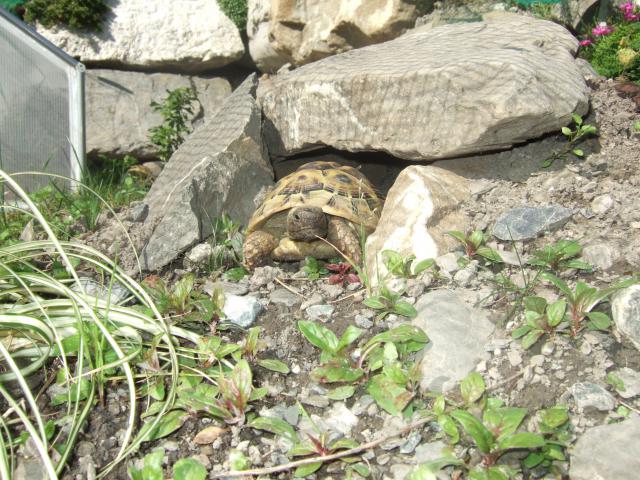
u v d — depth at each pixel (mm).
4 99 979
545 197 672
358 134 779
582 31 996
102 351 543
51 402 537
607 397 489
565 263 585
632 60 795
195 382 547
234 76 1455
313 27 1097
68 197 914
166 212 785
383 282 621
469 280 604
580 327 535
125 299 625
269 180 855
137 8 1319
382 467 485
